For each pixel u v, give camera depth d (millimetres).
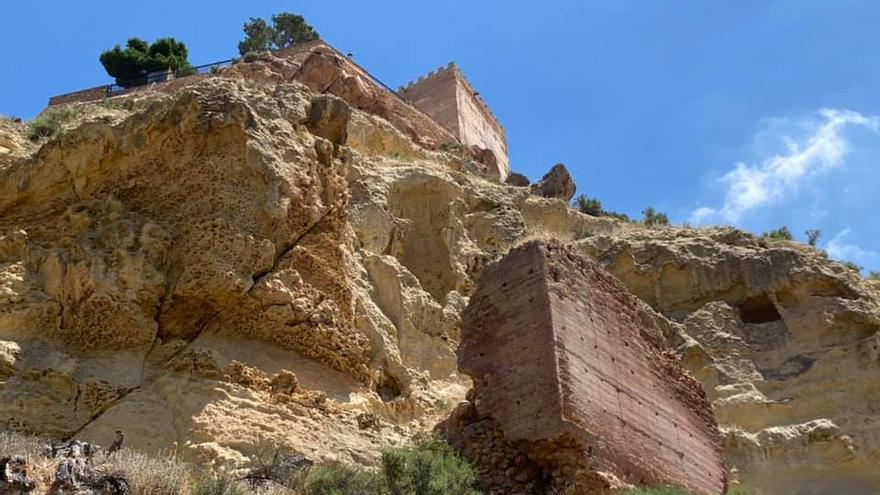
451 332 25438
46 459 15070
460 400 23297
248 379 19938
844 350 26609
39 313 20328
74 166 22547
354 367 22031
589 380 17547
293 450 18703
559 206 33531
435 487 16469
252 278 21250
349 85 40406
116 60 49469
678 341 27594
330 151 24391
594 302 18859
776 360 27141
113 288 20297
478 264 28922
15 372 19297
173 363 20047
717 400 26172
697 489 18875
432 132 45094
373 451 19625
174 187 22172
